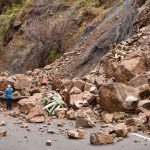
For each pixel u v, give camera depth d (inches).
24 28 1721.2
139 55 692.1
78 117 520.1
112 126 514.6
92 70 883.4
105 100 583.2
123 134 451.8
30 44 1619.1
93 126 518.9
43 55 1525.6
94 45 1066.7
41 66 1514.5
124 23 1040.8
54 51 1494.8
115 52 815.1
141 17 981.2
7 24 1835.6
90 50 1052.5
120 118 543.8
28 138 457.4
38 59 1533.0
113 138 439.8
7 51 1712.6
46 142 426.3
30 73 1090.7
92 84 716.0
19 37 1718.8
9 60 1653.5
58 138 455.8
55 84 794.2
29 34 1659.7
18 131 498.3
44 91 824.3
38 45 1568.7
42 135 472.7
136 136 457.1
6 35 1800.0
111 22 1216.8
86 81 748.0
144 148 406.3
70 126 526.9
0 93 815.7
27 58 1579.7
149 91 589.0
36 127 523.5
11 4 2135.8
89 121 513.3
